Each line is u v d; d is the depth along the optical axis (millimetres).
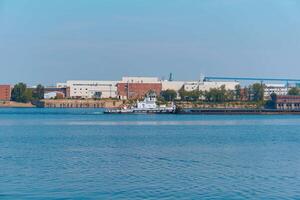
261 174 73875
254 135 151750
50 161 87375
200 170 77625
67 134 153500
